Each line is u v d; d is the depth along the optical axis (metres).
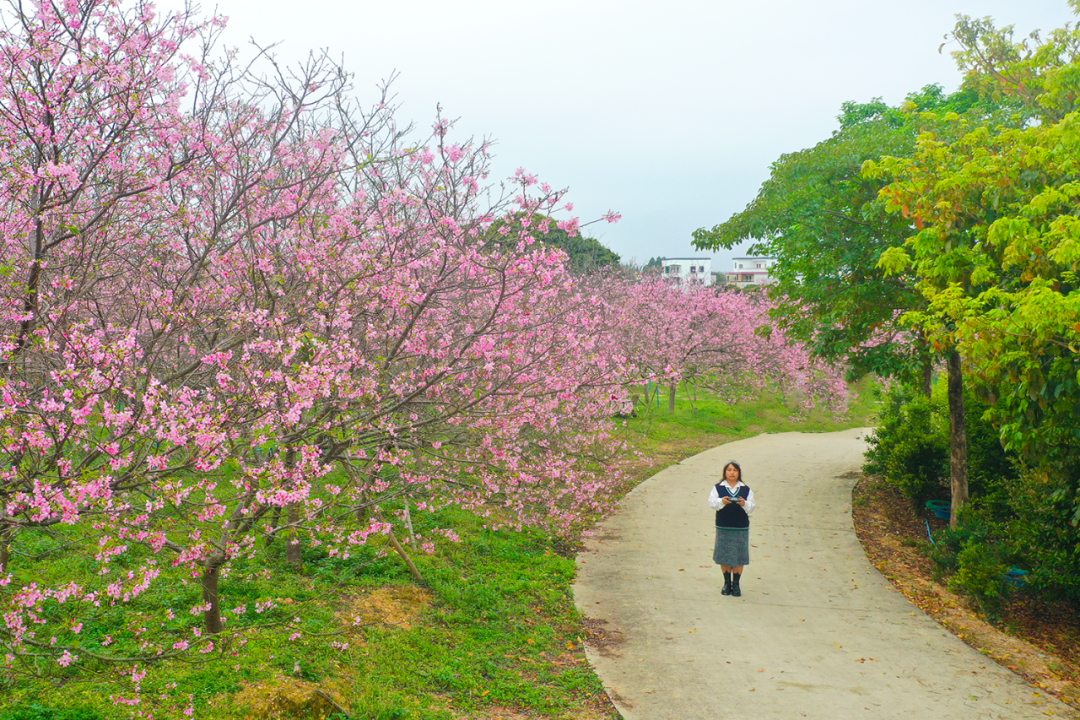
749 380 28.84
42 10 4.87
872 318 12.30
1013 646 7.57
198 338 6.07
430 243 6.93
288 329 5.59
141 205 5.64
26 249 4.91
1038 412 6.96
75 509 3.60
